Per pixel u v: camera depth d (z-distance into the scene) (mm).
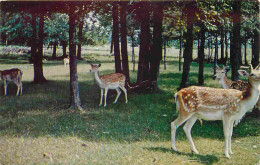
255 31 7637
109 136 5051
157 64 8992
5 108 6895
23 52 15555
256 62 7715
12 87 9531
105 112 6723
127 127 5590
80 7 6680
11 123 5711
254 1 7281
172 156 4055
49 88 9117
